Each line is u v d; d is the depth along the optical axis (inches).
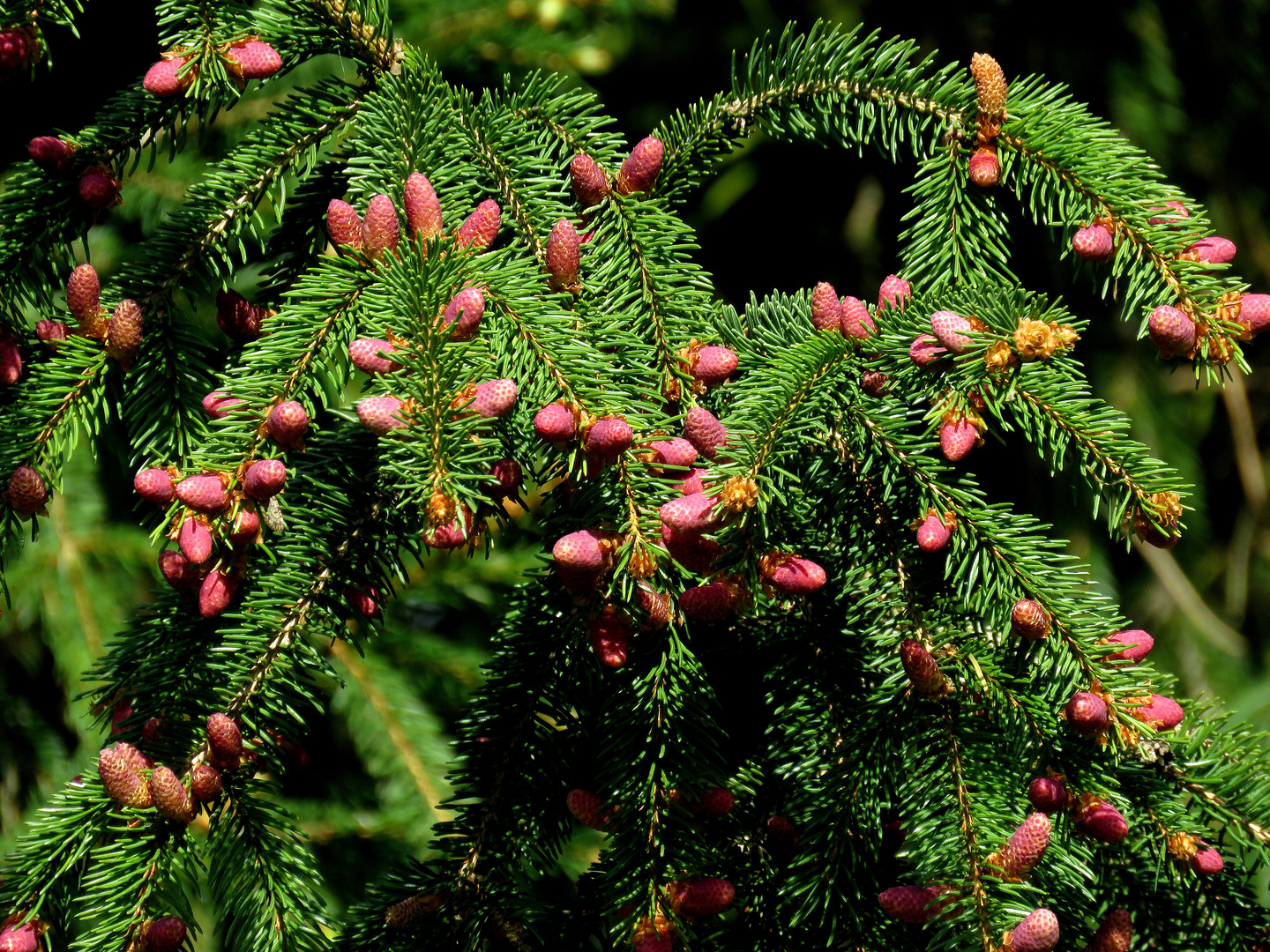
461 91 72.9
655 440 70.1
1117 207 72.4
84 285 71.5
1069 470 71.7
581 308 71.6
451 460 68.8
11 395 72.3
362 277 71.0
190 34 72.3
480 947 71.1
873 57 74.0
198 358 72.8
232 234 73.5
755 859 71.6
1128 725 70.2
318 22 73.4
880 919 70.9
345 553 72.2
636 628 70.4
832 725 71.7
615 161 73.5
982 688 70.8
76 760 91.2
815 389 70.9
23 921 70.6
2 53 72.4
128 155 73.1
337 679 72.1
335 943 71.3
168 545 71.6
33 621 98.7
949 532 71.1
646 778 70.5
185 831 70.6
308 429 71.7
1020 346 70.3
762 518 69.5
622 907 70.2
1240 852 72.0
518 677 72.4
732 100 74.3
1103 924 70.0
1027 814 70.4
